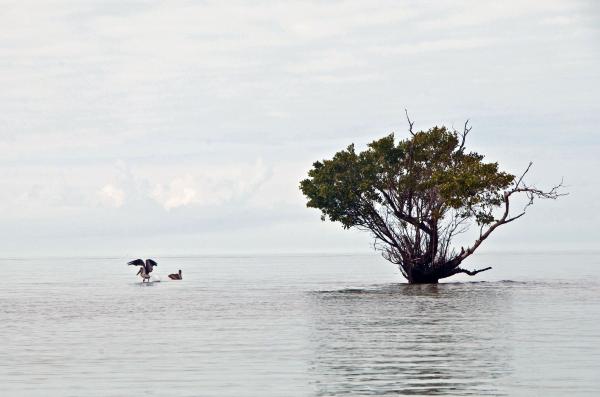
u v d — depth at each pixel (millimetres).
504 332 85188
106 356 70312
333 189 155250
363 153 158000
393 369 63219
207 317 104125
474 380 58438
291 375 61094
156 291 161250
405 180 154000
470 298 131750
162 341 80062
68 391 55781
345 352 72000
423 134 156000
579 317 99875
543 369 62438
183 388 56594
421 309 112812
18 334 86625
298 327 91750
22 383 58562
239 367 64500
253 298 137625
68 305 125000
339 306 119125
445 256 157750
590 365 64000
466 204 149625
